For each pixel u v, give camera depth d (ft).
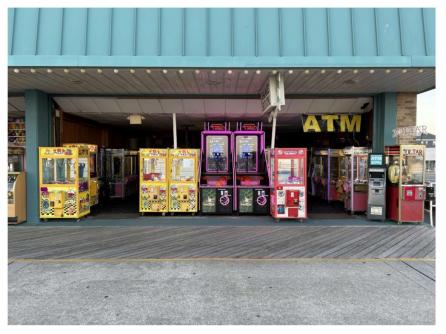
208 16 21.17
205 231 23.73
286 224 25.93
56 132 31.76
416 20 21.47
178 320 11.32
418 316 11.60
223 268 16.29
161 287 14.01
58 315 11.66
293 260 17.52
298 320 11.32
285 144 60.75
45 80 24.52
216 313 11.78
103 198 39.88
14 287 14.02
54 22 21.15
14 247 19.80
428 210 31.40
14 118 33.83
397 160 26.35
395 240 21.47
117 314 11.73
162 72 22.24
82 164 28.07
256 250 19.26
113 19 21.12
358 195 29.89
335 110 32.96
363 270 16.06
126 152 42.19
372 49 21.25
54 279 14.87
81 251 18.99
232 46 21.04
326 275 15.40
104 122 44.42
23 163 33.86
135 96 30.58
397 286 14.15
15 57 20.47
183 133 58.54
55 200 26.40
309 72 22.39
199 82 25.63
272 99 23.30
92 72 22.17
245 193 29.30
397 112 29.55
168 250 19.22
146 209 28.94
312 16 21.30
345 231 23.80
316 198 41.65
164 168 28.96
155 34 21.01
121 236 22.34
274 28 21.17
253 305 12.40
